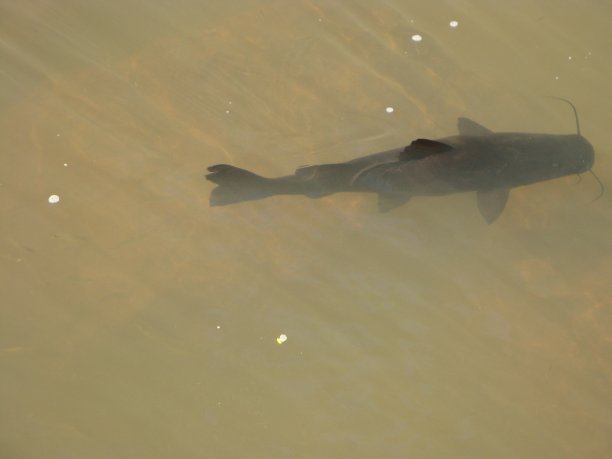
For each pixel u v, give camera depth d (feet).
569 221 18.62
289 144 18.84
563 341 18.25
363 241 18.53
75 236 18.45
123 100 19.01
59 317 18.17
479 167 18.21
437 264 18.45
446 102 19.08
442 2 19.66
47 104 18.95
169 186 18.67
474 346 18.21
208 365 18.08
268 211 18.62
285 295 18.31
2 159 18.69
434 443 17.93
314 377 18.10
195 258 18.43
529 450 17.92
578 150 18.31
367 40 19.44
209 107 19.01
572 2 19.67
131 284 18.31
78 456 17.78
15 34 19.27
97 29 19.36
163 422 17.93
